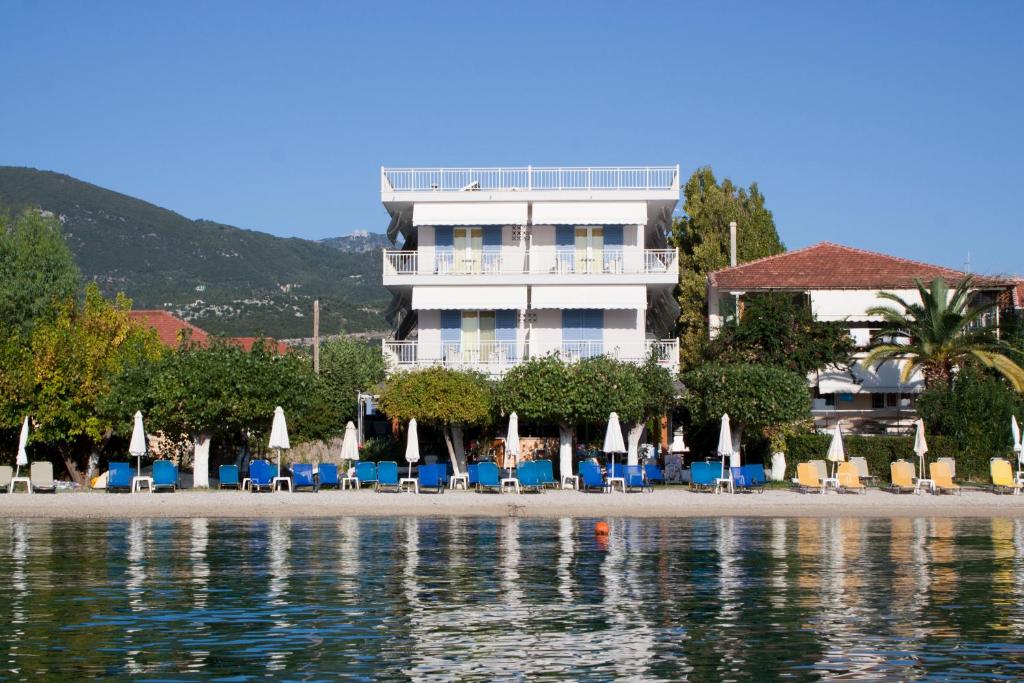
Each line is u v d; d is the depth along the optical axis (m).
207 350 44.75
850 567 23.70
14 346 46.78
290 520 33.41
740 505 35.59
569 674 15.25
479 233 53.47
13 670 15.29
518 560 24.69
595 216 52.22
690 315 66.50
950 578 22.28
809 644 16.81
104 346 48.03
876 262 57.88
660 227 58.03
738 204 71.06
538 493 40.88
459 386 44.22
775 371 43.34
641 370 46.19
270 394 43.75
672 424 54.41
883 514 35.03
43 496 39.00
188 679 14.91
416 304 52.09
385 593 20.67
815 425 53.66
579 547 26.97
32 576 22.38
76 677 14.97
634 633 17.52
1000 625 18.00
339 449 63.72
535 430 50.81
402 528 31.23
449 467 50.69
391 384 45.28
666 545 27.31
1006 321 56.00
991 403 45.88
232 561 24.45
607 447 41.28
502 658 16.00
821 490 41.06
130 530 30.59
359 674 15.22
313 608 19.31
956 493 40.31
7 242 53.31
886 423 53.56
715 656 16.12
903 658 16.00
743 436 47.91
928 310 48.78
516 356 52.84
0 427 46.25
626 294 52.16
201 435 44.38
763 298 49.41
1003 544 27.50
